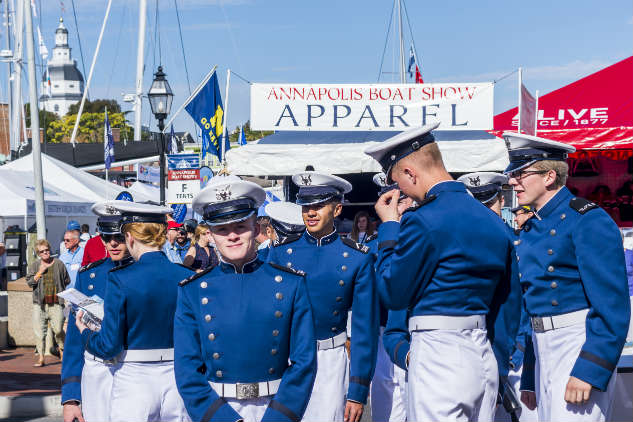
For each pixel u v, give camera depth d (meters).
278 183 22.83
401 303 3.70
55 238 25.91
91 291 5.25
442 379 3.56
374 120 12.41
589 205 3.99
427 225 3.58
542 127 15.97
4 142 55.75
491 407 3.65
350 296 5.36
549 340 4.04
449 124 12.33
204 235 11.77
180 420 4.61
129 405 4.50
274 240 8.92
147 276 4.58
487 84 12.20
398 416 5.86
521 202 4.20
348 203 13.45
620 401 4.85
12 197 20.22
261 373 3.50
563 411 3.92
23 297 14.17
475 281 3.58
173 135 34.94
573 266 3.99
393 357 4.01
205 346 3.54
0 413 9.14
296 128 12.45
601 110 15.93
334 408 5.31
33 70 16.47
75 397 4.91
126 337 4.57
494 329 3.71
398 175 3.82
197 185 16.69
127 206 4.68
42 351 12.30
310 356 3.51
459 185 3.74
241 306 3.52
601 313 3.81
